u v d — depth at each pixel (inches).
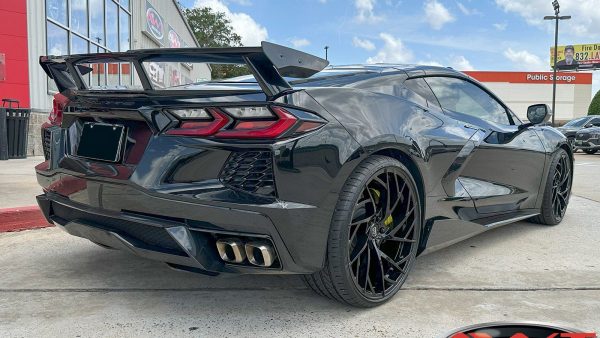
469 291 106.1
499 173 135.0
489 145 127.1
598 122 671.8
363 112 90.4
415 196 100.4
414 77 114.3
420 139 100.6
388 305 97.4
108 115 89.0
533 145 151.3
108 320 89.3
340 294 89.7
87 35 494.0
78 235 99.1
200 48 78.5
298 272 83.3
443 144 107.3
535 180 154.9
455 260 128.8
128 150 86.0
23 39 372.5
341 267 86.0
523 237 153.9
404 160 99.5
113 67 453.4
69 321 88.7
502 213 139.2
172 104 81.0
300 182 79.0
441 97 120.3
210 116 79.2
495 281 112.7
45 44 400.2
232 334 84.4
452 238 114.6
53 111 109.0
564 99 1943.9
